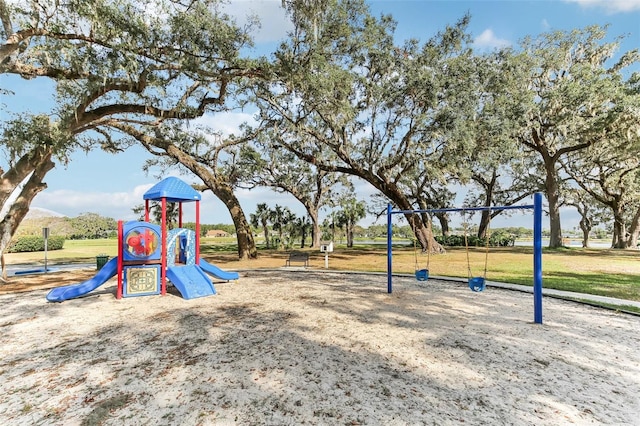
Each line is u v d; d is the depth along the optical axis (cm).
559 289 872
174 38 1020
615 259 1686
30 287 1010
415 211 791
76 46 942
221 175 2014
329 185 3092
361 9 1563
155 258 832
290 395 323
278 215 3158
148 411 299
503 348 450
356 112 1653
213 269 984
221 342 476
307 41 1342
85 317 632
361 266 1458
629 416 289
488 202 3222
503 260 1648
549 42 2256
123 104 1262
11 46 898
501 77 1759
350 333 511
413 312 640
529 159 2770
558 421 280
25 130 980
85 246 3522
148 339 498
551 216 2597
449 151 1619
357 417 284
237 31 1100
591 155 2406
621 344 468
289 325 555
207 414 291
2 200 1070
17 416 295
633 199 2569
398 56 1680
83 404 313
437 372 374
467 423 275
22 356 439
